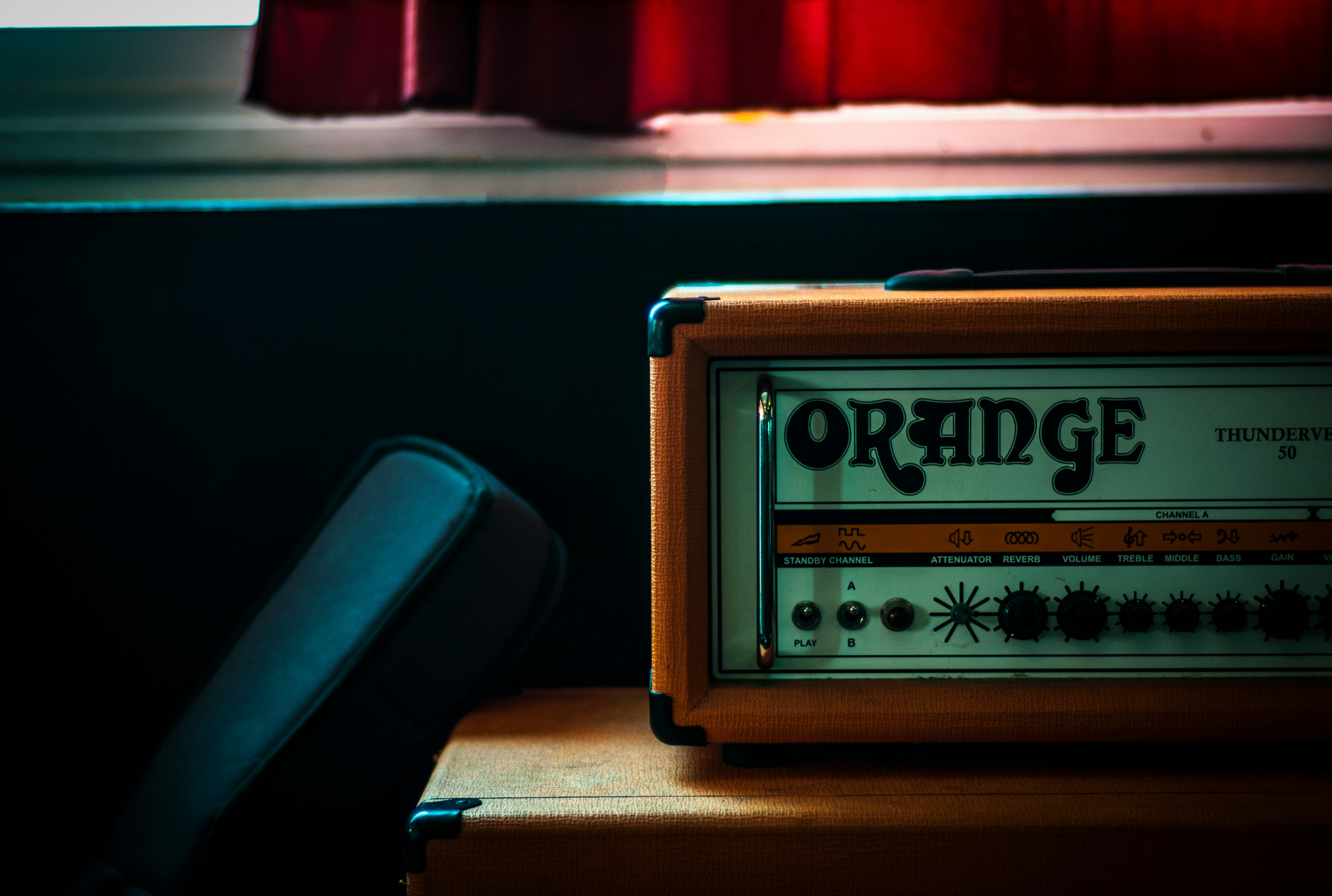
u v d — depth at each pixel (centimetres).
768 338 119
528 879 115
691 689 119
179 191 153
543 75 144
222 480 153
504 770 122
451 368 152
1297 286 123
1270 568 119
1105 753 122
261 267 153
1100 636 120
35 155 152
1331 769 120
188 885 126
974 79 144
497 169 152
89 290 153
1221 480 119
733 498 120
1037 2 144
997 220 150
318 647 130
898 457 120
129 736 153
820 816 115
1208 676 119
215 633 153
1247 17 143
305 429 153
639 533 151
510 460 152
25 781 153
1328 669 119
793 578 120
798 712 119
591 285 151
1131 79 144
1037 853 115
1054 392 119
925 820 115
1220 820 115
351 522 139
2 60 156
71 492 153
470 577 128
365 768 127
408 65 144
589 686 151
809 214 151
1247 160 150
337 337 152
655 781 120
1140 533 120
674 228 151
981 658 120
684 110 145
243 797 126
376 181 152
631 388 151
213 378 153
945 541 120
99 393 153
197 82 156
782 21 144
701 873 115
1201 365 119
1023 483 120
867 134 152
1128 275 124
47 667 153
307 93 148
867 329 118
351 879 131
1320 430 119
